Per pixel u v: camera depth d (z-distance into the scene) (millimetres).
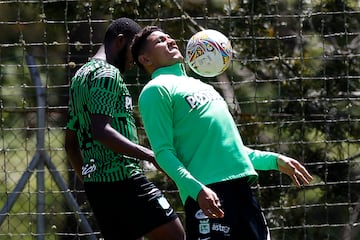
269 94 29594
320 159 28859
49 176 27984
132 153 17859
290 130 29000
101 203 18938
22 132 27938
